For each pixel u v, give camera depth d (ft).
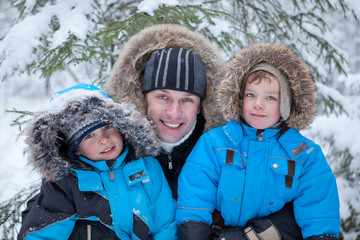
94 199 4.70
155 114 5.03
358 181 10.49
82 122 4.48
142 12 6.50
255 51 4.58
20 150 17.99
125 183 4.89
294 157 4.68
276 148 4.79
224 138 4.99
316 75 9.86
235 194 4.76
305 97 4.62
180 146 5.28
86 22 6.72
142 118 4.92
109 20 8.18
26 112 6.61
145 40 5.17
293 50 4.74
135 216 4.80
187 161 5.11
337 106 10.10
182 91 4.85
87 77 8.63
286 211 4.88
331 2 8.51
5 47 6.55
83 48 6.24
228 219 4.91
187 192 4.89
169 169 5.50
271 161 4.72
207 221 4.80
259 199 4.75
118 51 8.35
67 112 4.44
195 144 5.38
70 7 7.16
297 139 4.80
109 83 5.41
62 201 4.66
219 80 5.15
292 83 4.55
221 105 4.92
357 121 10.77
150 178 5.11
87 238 4.68
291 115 4.77
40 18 6.89
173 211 5.13
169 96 4.92
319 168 4.79
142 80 5.27
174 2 6.65
